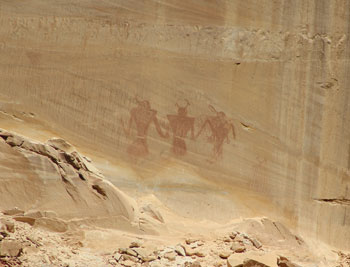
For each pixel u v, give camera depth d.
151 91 6.58
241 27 6.89
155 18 6.65
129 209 5.71
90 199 5.55
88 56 6.44
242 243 5.89
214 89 6.77
